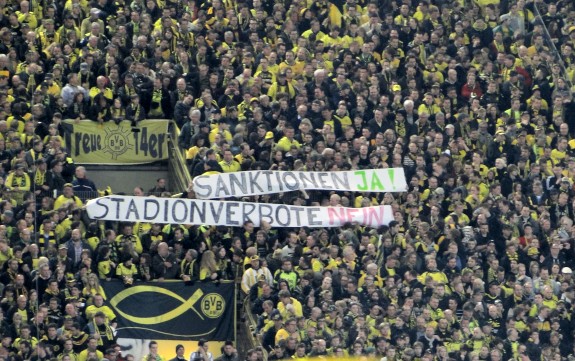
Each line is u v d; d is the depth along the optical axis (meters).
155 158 95.38
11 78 93.12
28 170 87.75
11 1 98.31
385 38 101.75
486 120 99.25
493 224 93.38
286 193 92.06
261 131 92.94
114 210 87.88
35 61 93.50
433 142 96.12
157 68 96.44
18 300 81.12
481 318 88.06
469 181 95.19
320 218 90.56
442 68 101.50
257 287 86.38
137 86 95.12
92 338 81.00
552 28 107.50
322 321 83.94
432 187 93.88
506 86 101.88
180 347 84.56
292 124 95.00
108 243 86.50
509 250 91.94
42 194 87.62
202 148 91.88
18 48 95.00
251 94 95.44
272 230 90.19
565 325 89.69
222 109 94.50
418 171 94.19
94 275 84.19
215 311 87.88
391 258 89.06
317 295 86.25
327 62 99.25
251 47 98.50
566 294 91.31
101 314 82.62
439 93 99.44
